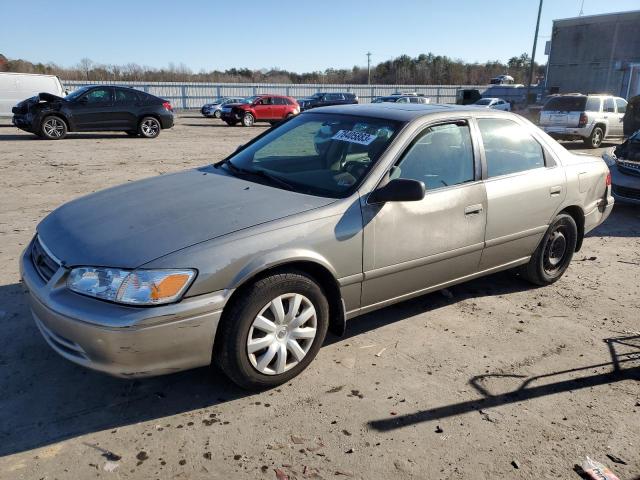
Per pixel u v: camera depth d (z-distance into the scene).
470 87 53.12
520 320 4.16
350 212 3.21
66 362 3.32
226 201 3.22
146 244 2.76
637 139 8.53
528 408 3.04
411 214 3.48
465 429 2.84
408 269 3.57
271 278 2.92
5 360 3.32
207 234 2.83
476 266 4.09
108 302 2.61
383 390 3.16
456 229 3.78
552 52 40.91
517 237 4.29
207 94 44.81
